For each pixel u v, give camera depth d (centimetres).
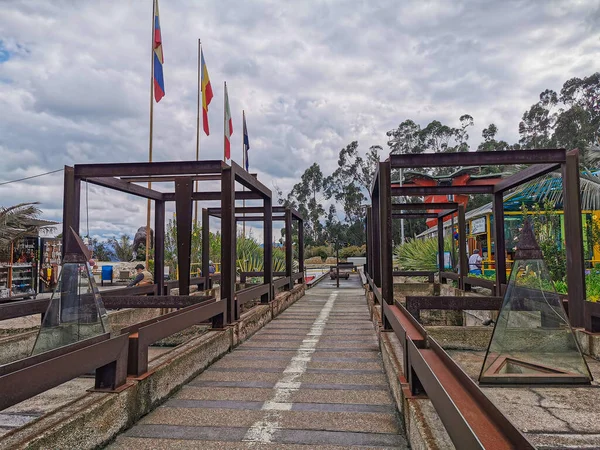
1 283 1308
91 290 403
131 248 3625
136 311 798
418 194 894
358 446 277
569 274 522
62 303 395
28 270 1412
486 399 162
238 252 1684
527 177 666
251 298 701
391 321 427
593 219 1047
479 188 822
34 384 219
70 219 618
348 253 4256
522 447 127
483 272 1357
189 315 442
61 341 388
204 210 1119
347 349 568
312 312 958
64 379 242
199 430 303
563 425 294
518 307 411
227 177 595
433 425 239
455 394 188
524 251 421
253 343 612
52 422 242
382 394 380
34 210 1439
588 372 385
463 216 1040
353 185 5794
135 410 316
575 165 531
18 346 507
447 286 1177
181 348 436
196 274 1438
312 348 576
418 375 253
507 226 1411
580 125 3216
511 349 404
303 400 366
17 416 336
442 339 588
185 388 402
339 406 351
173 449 273
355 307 1045
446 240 1686
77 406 268
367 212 1218
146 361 344
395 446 276
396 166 549
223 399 370
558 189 1126
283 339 643
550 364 395
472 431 137
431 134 4838
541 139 3806
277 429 304
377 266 794
